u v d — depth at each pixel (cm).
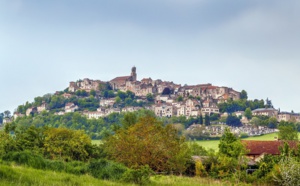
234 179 7262
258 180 7606
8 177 4072
